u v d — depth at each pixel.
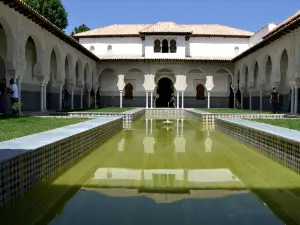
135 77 26.97
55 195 3.53
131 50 26.62
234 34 26.42
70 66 18.34
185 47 25.83
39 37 13.26
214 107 27.02
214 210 3.07
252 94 22.06
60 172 4.57
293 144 4.68
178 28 25.17
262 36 22.70
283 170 4.85
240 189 3.81
